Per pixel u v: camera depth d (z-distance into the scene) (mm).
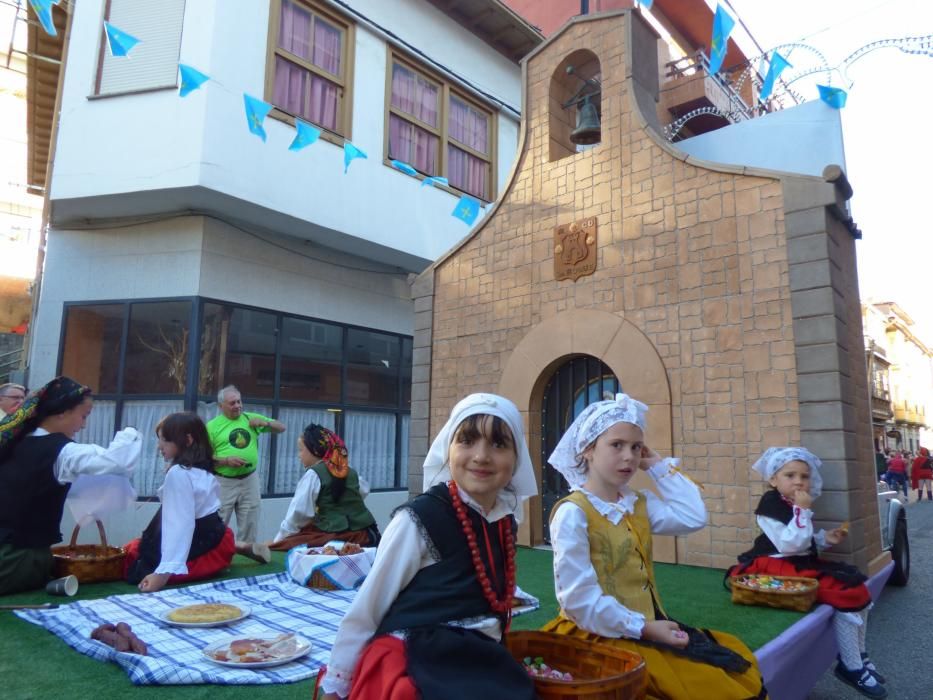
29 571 4180
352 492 5508
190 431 4754
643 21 6977
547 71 7484
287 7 8703
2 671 2824
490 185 11555
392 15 10000
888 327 41344
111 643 2996
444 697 1685
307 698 2564
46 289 8172
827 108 6789
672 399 5914
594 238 6668
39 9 5027
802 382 5227
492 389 7254
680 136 12977
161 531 4531
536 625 3857
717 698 2199
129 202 7848
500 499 2178
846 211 5957
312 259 9422
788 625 3760
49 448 4195
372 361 10242
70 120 7852
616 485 2615
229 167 7711
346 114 9242
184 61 7758
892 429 39312
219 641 3156
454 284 7812
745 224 5719
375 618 1946
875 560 5539
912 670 4637
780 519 4426
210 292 8062
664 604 4301
